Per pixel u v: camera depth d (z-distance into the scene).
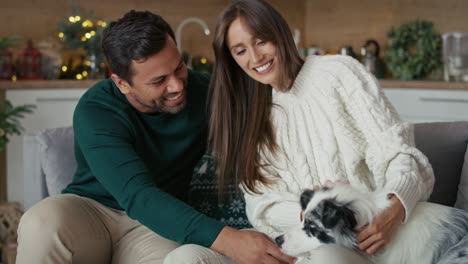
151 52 2.08
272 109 2.30
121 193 2.04
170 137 2.33
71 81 4.55
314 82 2.23
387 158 2.04
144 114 2.28
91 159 2.15
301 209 2.02
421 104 4.38
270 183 2.25
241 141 2.32
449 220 1.90
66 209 2.18
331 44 5.77
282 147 2.27
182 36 5.54
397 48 4.91
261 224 2.21
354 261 1.74
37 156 2.74
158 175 2.35
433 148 2.44
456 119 4.18
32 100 4.46
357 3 5.52
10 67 4.61
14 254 3.66
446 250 1.83
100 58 4.82
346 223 1.78
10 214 4.00
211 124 2.33
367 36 5.47
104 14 5.22
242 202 2.48
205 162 2.51
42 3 5.00
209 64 5.19
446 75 4.55
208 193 2.51
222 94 2.29
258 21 2.12
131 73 2.13
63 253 2.11
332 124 2.19
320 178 2.20
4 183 4.69
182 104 2.23
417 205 1.97
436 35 4.79
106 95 2.28
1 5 4.84
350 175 2.14
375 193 1.92
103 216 2.31
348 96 2.18
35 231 2.08
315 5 5.87
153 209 1.98
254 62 2.16
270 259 1.89
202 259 1.89
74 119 2.29
